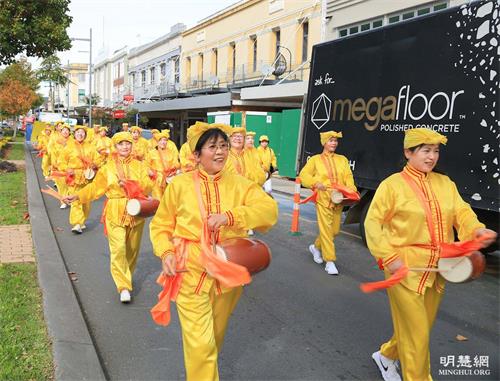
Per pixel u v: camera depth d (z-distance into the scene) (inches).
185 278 124.0
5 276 223.6
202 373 121.7
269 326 197.3
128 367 161.2
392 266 130.3
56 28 780.0
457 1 562.3
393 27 300.2
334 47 354.6
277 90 765.3
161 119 1455.5
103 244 320.8
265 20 967.6
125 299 214.5
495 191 235.1
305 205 508.7
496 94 234.4
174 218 130.7
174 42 1478.8
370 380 156.3
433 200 133.3
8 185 513.7
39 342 161.0
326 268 271.3
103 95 2425.0
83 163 367.6
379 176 314.5
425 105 277.3
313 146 377.7
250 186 131.1
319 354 173.5
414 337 133.6
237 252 120.7
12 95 1585.9
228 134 133.2
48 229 327.9
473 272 124.5
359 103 331.0
